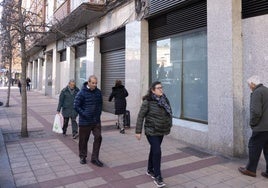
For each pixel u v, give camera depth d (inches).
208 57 261.4
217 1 251.3
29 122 430.9
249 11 239.0
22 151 263.1
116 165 221.3
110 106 523.5
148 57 390.0
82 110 220.7
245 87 240.8
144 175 199.3
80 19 507.5
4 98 928.3
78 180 190.9
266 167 194.1
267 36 224.8
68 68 723.4
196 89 309.1
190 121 315.0
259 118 182.9
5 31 389.4
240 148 239.1
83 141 226.1
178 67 336.5
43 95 1053.8
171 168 212.8
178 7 324.5
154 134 181.8
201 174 200.2
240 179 190.4
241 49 243.4
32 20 357.4
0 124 414.0
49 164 224.5
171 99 349.4
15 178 195.0
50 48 934.4
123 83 466.0
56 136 329.1
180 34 329.7
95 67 556.1
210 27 259.1
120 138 314.3
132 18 404.8
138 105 389.4
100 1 498.6
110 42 513.0
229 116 239.9
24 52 333.1
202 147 271.7
